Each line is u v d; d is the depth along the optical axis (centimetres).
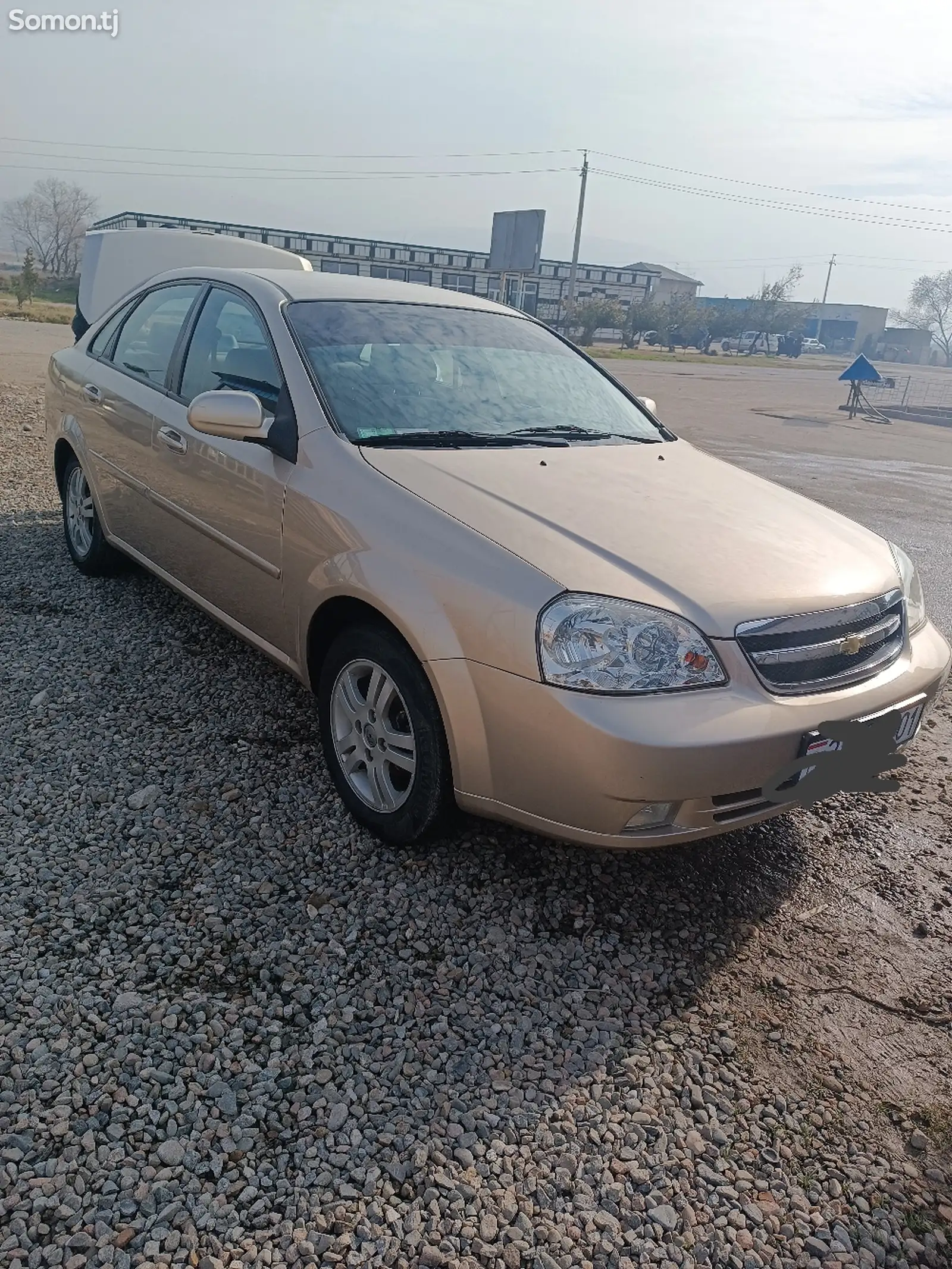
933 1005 254
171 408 390
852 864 316
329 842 296
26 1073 205
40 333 2342
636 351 5978
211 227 5400
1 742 336
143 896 265
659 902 286
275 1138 197
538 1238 182
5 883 264
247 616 351
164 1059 213
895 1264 184
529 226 4575
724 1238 186
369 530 281
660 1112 213
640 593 250
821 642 264
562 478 307
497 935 264
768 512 317
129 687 386
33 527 594
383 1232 180
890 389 4203
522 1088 216
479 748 255
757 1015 245
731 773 242
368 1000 236
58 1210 178
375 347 353
